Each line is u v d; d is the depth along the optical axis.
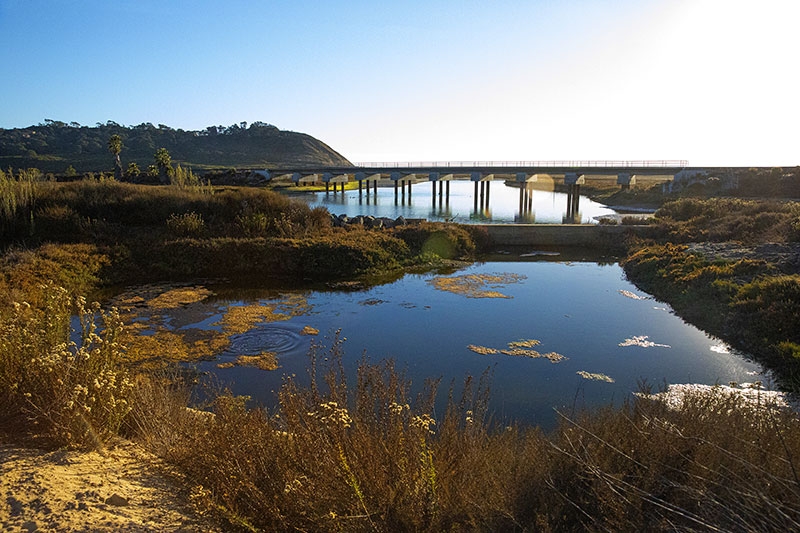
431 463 3.63
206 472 4.07
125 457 4.47
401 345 12.82
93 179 30.73
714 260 18.69
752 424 4.95
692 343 13.10
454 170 57.41
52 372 4.70
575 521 3.58
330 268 21.06
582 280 20.45
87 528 3.05
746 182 50.12
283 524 3.43
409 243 25.41
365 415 4.42
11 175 25.36
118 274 19.39
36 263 17.53
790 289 13.52
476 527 3.41
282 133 173.00
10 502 3.27
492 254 26.08
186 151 145.50
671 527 3.32
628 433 4.46
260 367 11.23
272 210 26.97
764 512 3.26
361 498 3.35
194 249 21.20
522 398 9.83
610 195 66.06
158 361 11.40
